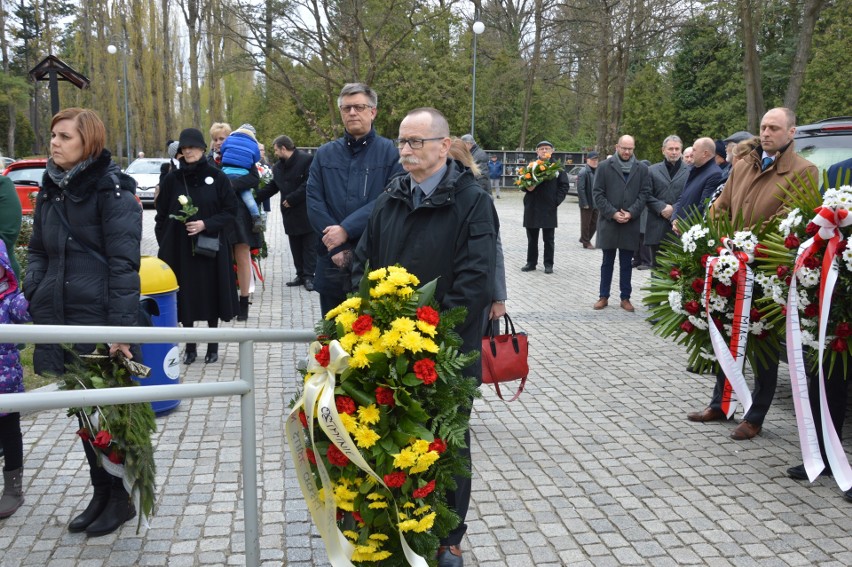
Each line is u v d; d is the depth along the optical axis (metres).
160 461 4.34
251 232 8.14
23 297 3.80
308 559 3.33
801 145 6.02
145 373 3.35
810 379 4.33
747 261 4.23
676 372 6.26
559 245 15.13
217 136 9.04
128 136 42.19
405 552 2.52
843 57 22.34
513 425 5.00
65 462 4.36
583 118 44.34
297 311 8.53
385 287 2.54
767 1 19.47
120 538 3.48
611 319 8.27
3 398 2.27
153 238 15.02
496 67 40.22
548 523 3.66
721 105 29.02
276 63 19.92
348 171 4.30
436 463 2.61
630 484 4.11
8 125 39.88
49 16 45.81
